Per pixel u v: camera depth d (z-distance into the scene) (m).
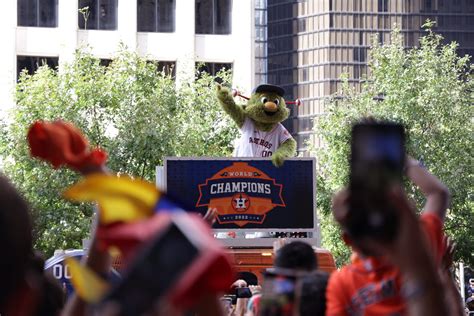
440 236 7.38
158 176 30.92
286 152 30.55
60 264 18.88
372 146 5.17
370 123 5.24
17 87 70.31
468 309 45.19
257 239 29.66
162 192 4.49
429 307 5.07
